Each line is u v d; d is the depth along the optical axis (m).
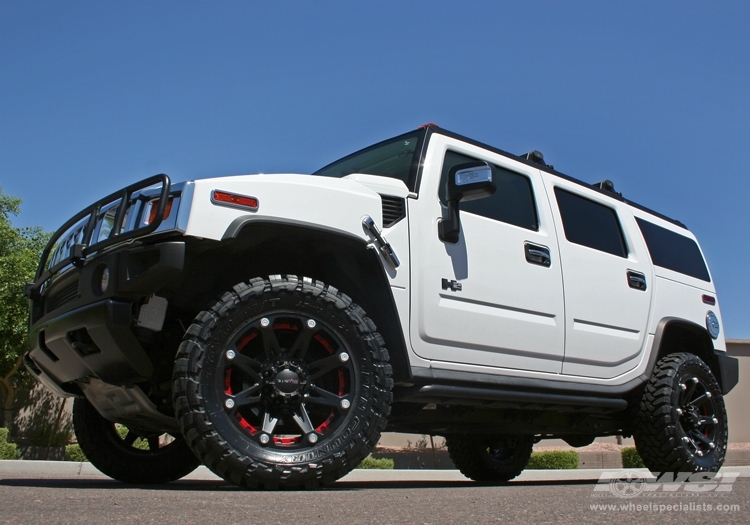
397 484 4.29
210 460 2.54
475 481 5.27
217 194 2.73
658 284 4.81
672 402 4.41
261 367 2.71
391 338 3.14
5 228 16.66
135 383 2.97
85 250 2.90
